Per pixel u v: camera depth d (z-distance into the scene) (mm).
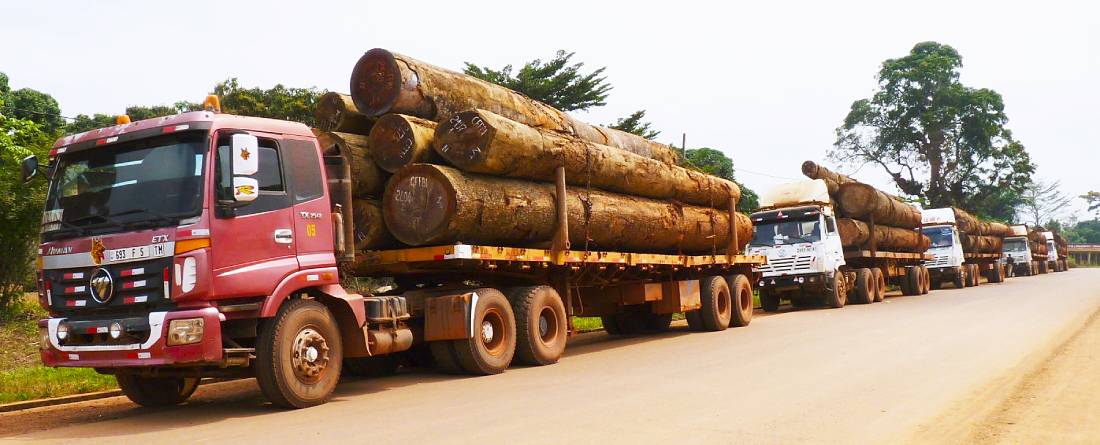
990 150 58500
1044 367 9508
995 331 13508
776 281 21391
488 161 9891
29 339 13555
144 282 7152
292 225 7938
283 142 8023
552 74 30828
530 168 10758
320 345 8062
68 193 7730
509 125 10203
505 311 10461
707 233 15430
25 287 15484
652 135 31984
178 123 7398
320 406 7984
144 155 7508
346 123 10805
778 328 15508
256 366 7688
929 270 31516
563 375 9789
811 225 21312
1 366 11641
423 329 10266
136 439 6613
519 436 6262
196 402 8930
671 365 10398
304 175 8188
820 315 18641
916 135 59031
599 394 8164
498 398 8109
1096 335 12727
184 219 7148
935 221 32156
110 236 7336
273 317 7719
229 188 7336
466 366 10023
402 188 9992
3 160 14383
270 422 7148
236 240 7379
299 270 7926
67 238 7566
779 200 22203
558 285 12062
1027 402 7465
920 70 57625
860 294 22938
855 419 6797
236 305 7355
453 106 10992
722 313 15844
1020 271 45125
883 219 25188
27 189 14320
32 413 8406
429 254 9805
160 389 8680
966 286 33000
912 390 8125
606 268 12609
